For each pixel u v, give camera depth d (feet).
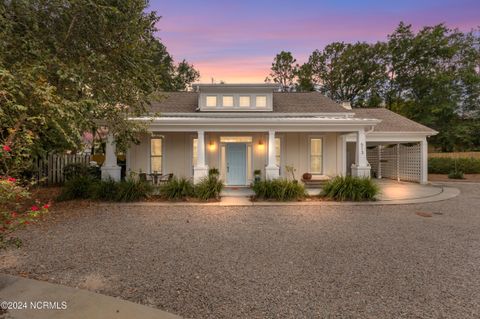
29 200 28.09
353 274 11.94
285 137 42.16
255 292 10.28
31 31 19.33
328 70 107.65
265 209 26.35
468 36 88.02
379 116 53.47
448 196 33.37
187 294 10.09
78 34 21.91
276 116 41.88
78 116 19.02
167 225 20.36
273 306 9.31
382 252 14.71
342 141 42.37
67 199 29.14
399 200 30.45
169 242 16.31
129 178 32.22
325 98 50.98
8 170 10.93
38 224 20.15
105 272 11.99
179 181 31.32
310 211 25.55
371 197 30.30
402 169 52.31
